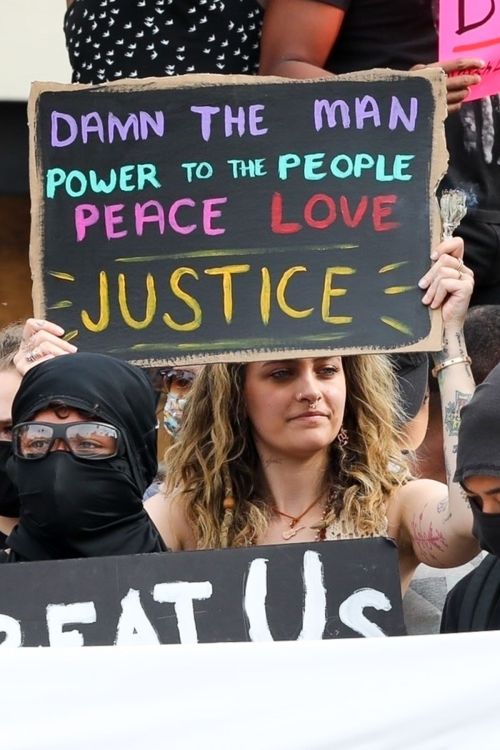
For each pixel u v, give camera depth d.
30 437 6.39
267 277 7.31
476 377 8.29
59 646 5.79
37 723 5.27
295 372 7.32
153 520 7.63
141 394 6.65
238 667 5.30
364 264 7.30
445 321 7.22
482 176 9.91
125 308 7.33
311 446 7.27
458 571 7.59
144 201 7.43
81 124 7.50
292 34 9.31
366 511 7.34
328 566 5.91
